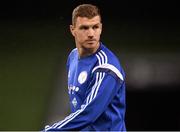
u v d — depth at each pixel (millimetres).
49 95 31328
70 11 43844
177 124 33719
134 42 39438
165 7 44156
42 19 44344
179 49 37469
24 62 36781
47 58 37062
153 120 33875
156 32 41750
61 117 27906
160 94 33219
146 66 34250
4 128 28062
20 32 42375
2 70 35719
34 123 28328
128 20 44000
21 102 31031
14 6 44438
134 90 33219
